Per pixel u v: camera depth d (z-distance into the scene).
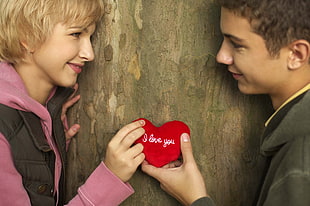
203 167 1.38
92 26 1.23
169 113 1.34
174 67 1.31
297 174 0.90
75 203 1.26
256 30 1.00
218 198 1.41
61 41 1.16
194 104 1.34
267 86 1.10
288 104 1.06
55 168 1.37
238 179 1.39
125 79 1.33
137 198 1.39
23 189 1.21
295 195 0.89
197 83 1.32
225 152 1.37
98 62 1.34
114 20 1.29
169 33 1.29
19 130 1.20
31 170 1.23
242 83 1.15
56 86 1.39
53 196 1.37
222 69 1.31
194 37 1.29
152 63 1.32
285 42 0.99
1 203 1.16
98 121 1.39
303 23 0.97
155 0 1.28
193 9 1.28
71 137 1.46
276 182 0.95
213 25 1.27
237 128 1.36
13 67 1.27
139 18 1.29
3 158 1.14
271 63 1.04
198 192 1.16
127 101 1.34
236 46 1.07
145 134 1.26
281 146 1.05
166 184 1.24
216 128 1.36
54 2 1.11
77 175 1.50
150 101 1.34
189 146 1.24
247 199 1.41
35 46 1.17
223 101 1.34
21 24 1.14
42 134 1.28
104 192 1.24
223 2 1.02
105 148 1.39
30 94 1.29
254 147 1.37
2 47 1.21
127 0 1.27
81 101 1.42
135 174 1.37
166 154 1.25
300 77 1.05
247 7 0.98
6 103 1.17
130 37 1.30
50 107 1.38
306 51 0.99
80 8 1.13
